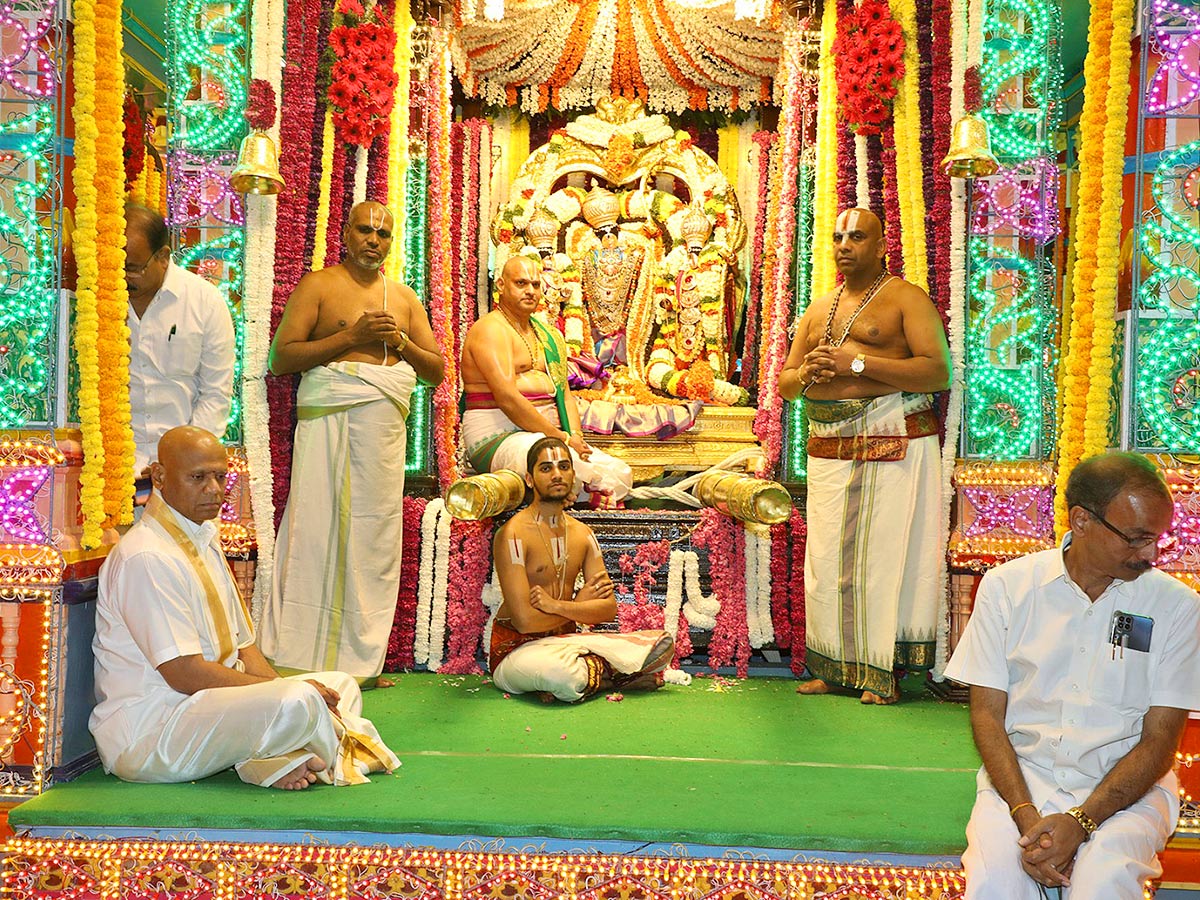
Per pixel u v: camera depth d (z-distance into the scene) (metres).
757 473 5.39
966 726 3.82
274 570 4.39
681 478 5.91
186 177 4.41
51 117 3.31
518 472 4.81
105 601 3.14
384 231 4.42
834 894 2.65
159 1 5.93
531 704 4.12
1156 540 2.37
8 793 3.15
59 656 3.20
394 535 4.48
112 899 2.75
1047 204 4.25
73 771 3.25
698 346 6.78
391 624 4.50
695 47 6.64
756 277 6.93
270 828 2.75
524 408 5.07
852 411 4.23
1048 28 4.22
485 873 2.68
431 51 5.61
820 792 3.02
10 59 3.30
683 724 3.81
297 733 2.96
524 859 2.68
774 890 2.65
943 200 4.32
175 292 3.77
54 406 3.30
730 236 6.95
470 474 6.11
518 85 7.00
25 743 3.17
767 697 4.29
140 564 3.04
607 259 6.82
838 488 4.28
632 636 4.37
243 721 2.96
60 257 3.32
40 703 3.17
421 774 3.15
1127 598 2.50
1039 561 2.63
